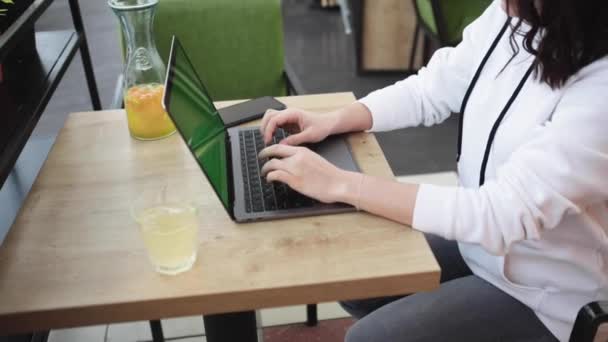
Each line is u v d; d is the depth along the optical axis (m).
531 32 0.99
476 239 0.98
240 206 1.03
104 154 1.22
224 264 0.91
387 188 1.02
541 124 1.02
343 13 4.19
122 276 0.89
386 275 0.89
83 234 0.99
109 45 3.91
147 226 0.87
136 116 1.24
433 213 0.98
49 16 4.29
